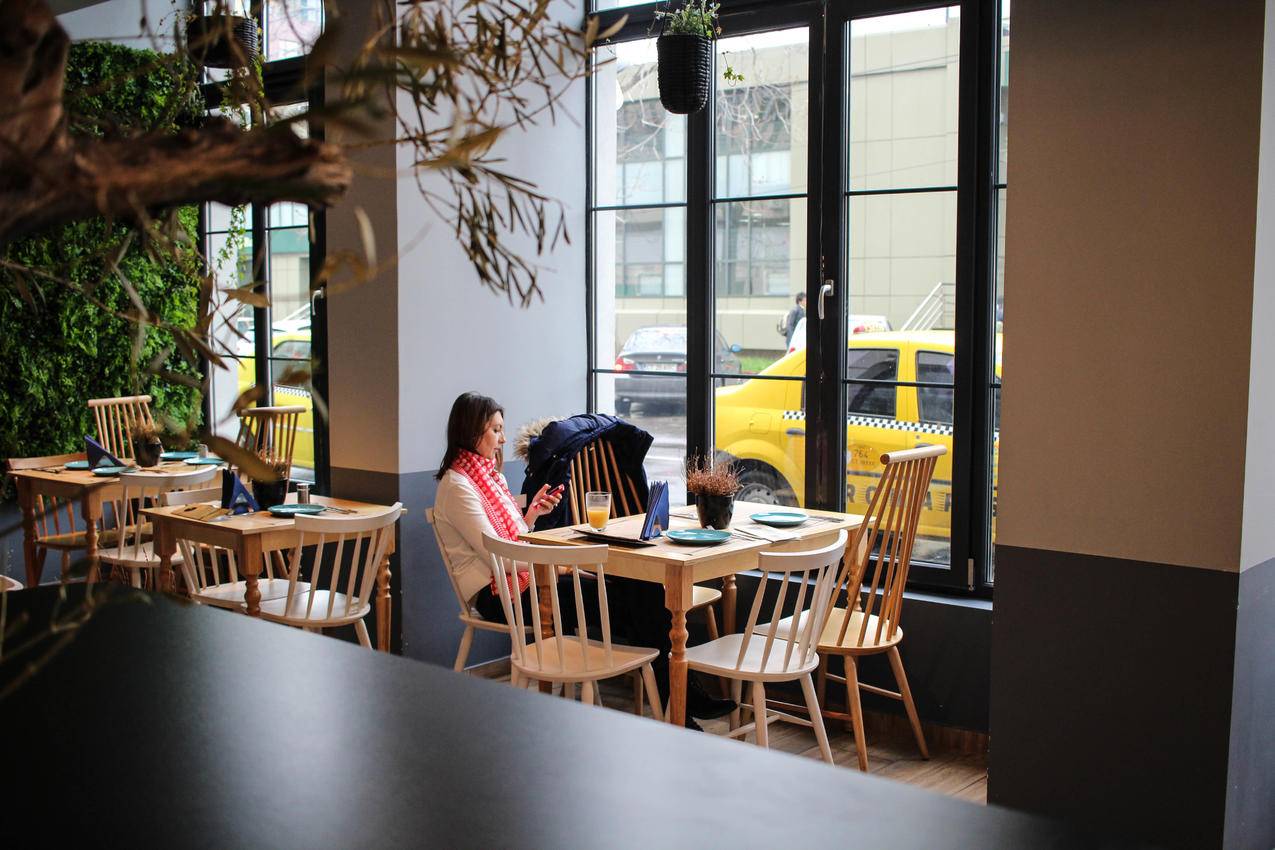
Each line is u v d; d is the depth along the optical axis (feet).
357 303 15.87
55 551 19.70
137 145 2.04
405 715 4.12
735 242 15.56
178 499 14.38
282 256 18.71
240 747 3.80
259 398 2.35
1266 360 9.58
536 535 12.80
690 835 3.13
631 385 16.98
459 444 13.96
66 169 1.97
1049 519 10.36
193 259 2.52
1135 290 9.78
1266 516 9.87
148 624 5.28
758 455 15.52
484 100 2.53
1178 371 9.60
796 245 14.98
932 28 13.76
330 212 16.20
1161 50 9.53
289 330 18.78
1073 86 10.02
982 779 12.72
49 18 1.93
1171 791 9.85
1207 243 9.39
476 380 16.31
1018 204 10.36
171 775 3.56
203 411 18.47
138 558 16.29
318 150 2.14
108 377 19.43
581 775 3.56
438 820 3.23
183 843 3.09
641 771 3.60
